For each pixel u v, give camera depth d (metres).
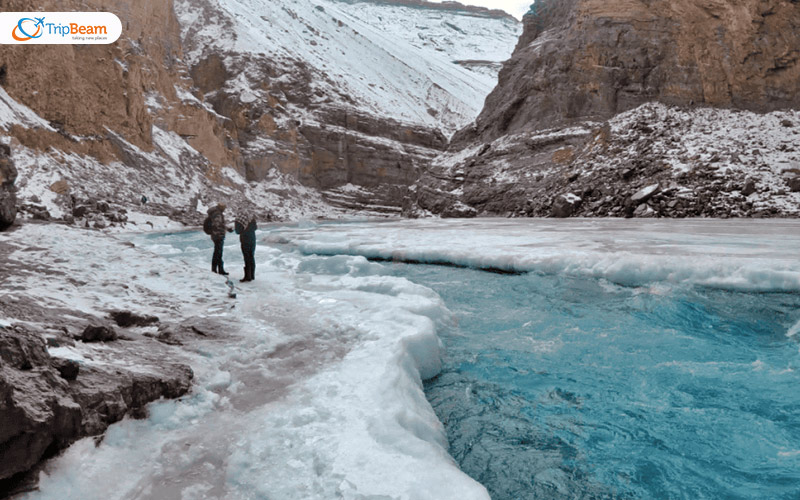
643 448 3.96
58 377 2.95
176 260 8.78
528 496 3.39
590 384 5.21
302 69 63.47
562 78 38.03
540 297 8.77
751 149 26.66
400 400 3.87
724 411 4.51
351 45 100.75
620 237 13.88
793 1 30.22
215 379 4.06
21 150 26.31
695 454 3.85
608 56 36.09
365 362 4.59
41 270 6.74
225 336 5.19
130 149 34.16
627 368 5.61
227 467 2.90
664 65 34.44
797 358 5.69
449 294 9.34
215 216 9.24
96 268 7.40
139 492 2.65
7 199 9.88
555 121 37.97
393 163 60.81
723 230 15.17
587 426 4.34
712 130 29.62
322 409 3.63
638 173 27.97
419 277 10.94
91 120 32.38
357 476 2.80
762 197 22.72
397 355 4.80
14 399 2.48
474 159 39.81
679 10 33.78
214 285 7.49
